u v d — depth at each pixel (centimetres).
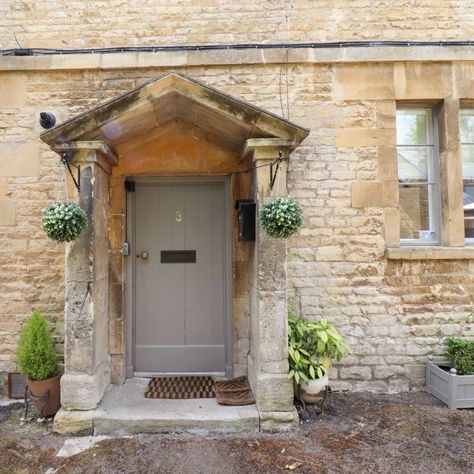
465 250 365
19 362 315
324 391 319
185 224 395
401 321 368
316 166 375
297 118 376
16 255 370
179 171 376
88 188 303
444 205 379
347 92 378
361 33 381
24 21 382
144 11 383
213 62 373
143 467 249
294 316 346
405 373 365
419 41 377
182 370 389
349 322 368
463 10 383
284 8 383
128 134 336
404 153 393
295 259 371
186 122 355
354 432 290
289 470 246
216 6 383
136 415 294
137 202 391
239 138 335
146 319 390
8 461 257
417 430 292
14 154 373
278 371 299
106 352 344
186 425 289
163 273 392
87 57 371
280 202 288
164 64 373
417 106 392
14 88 376
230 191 387
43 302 368
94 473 244
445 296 369
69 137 295
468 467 249
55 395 314
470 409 325
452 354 342
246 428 291
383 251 371
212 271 394
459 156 376
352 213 373
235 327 372
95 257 308
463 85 377
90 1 383
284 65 378
